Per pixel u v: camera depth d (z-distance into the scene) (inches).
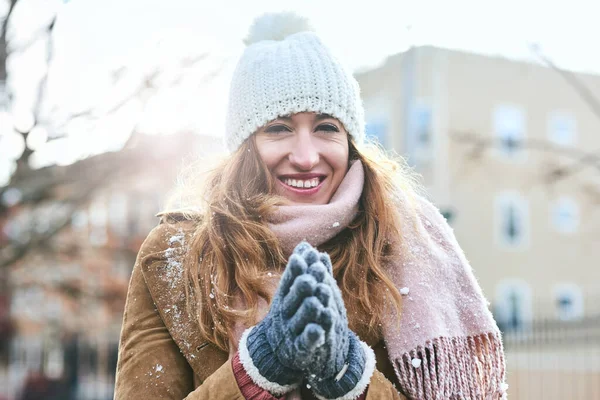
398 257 73.5
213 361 68.8
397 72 855.1
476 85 915.4
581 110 987.3
